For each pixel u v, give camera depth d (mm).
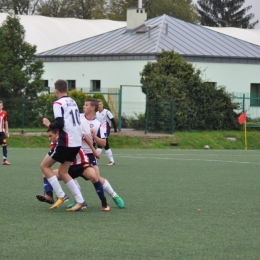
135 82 104188
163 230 21453
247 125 96188
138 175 41938
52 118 83562
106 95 101250
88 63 110625
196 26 117812
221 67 108688
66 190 32750
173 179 39656
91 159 26781
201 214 25250
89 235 20312
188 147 82438
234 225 22766
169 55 94375
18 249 18094
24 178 38156
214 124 93938
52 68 115375
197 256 17625
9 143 74000
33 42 127688
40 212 24953
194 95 92312
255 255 17891
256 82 112688
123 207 26453
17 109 81875
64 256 17266
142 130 91312
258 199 30391
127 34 114875
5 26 89000
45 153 62625
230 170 47469
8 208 25938
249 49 114938
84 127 26672
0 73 85062
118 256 17391
